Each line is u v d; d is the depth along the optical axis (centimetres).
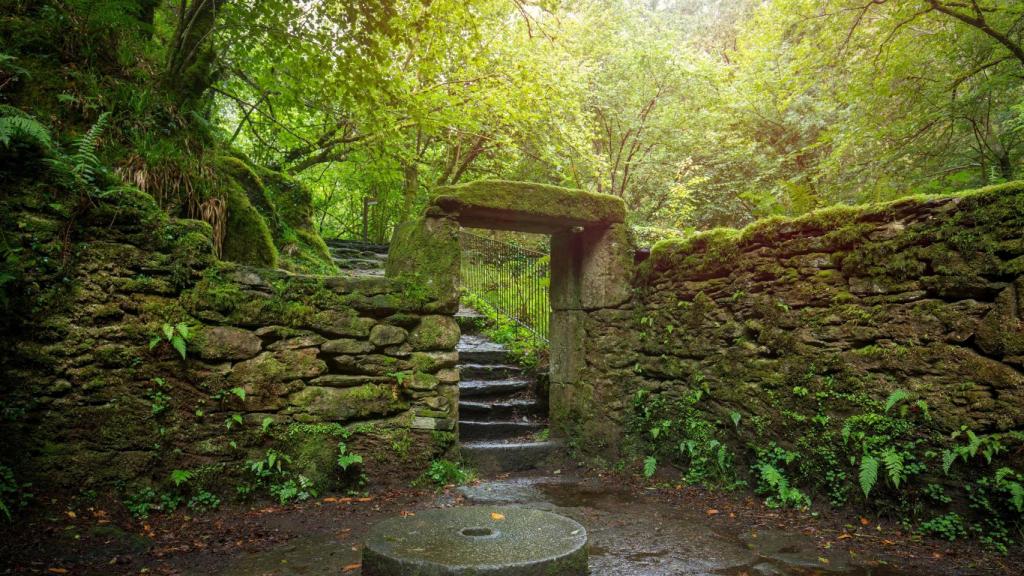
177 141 519
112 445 388
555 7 662
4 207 359
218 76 637
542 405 702
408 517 326
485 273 1008
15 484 342
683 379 545
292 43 570
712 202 1326
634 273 616
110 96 467
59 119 423
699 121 1277
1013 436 312
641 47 1259
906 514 358
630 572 306
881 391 377
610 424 591
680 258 559
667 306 571
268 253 566
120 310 399
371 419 493
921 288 361
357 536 371
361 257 1203
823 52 791
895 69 706
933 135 719
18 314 361
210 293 432
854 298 400
